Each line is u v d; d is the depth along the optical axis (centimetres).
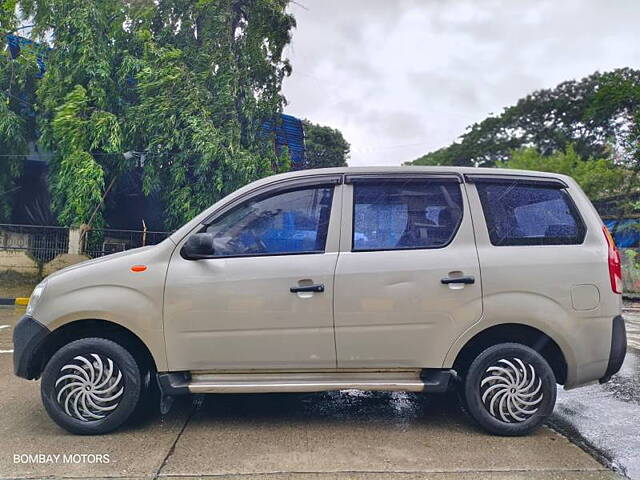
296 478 293
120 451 328
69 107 1128
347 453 329
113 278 352
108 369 351
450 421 392
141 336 346
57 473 296
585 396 468
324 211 367
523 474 300
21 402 428
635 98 2269
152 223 1395
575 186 382
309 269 349
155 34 1315
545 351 373
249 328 347
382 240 360
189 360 348
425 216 367
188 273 350
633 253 1548
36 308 355
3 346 667
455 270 350
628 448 342
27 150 1270
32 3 1197
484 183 376
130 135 1204
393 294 348
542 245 363
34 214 1390
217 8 1295
